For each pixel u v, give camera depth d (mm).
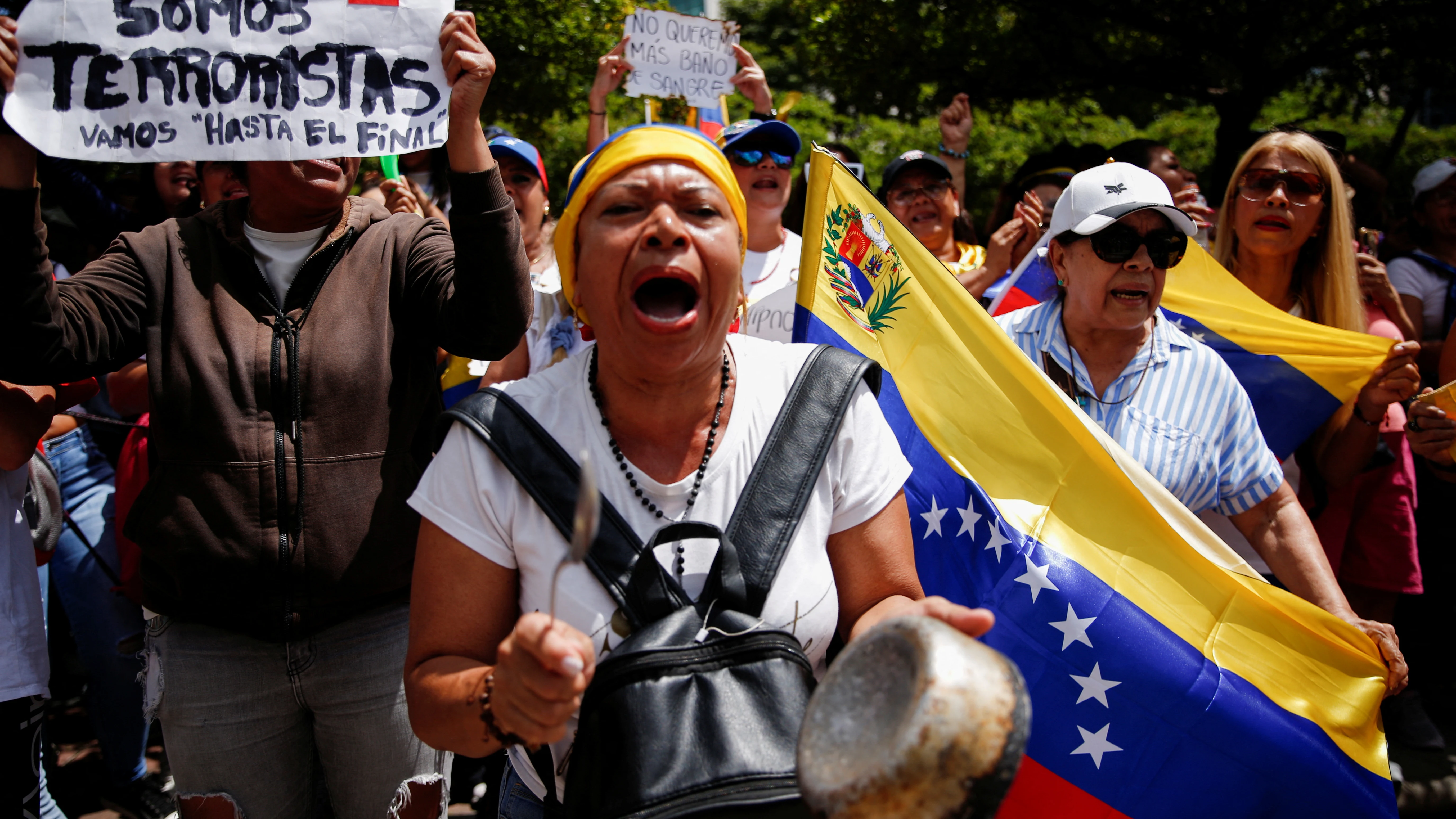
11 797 2490
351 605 2201
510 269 2115
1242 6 6867
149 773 3871
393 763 2281
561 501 1521
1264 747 2135
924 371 2348
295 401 2166
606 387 1592
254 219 2301
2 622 2447
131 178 5047
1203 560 2203
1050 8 7074
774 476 1559
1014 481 2252
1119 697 2123
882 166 10219
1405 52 6977
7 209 1949
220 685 2186
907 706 1076
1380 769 2248
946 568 2246
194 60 2096
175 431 2166
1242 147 6219
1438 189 4305
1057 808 2123
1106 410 2652
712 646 1401
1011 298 3496
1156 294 2602
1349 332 3023
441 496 1560
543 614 1296
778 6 14977
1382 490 3672
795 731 1354
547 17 6891
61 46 2053
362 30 2111
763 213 4047
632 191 1535
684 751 1328
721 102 4566
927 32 7211
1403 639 4621
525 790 1779
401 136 2109
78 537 3328
